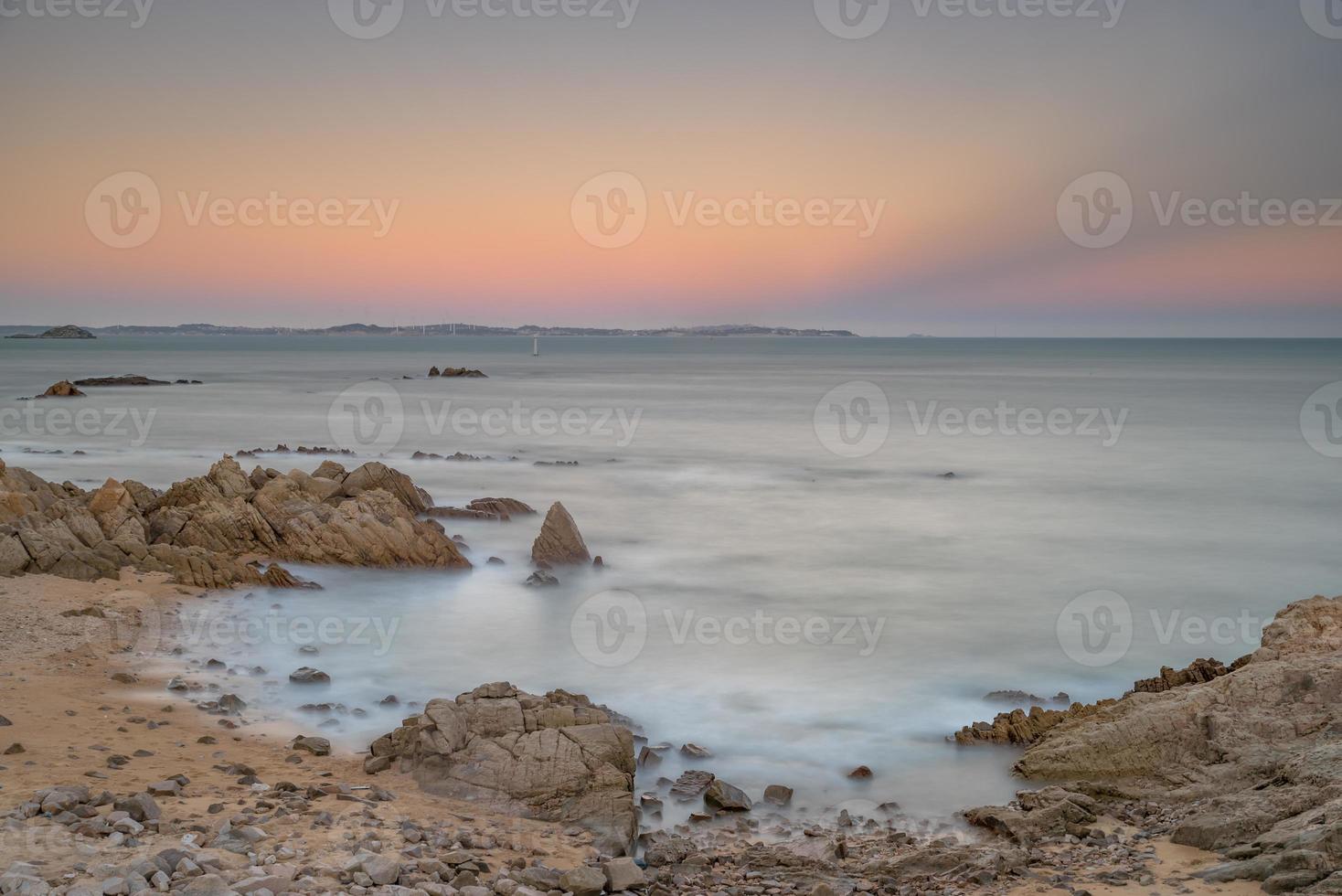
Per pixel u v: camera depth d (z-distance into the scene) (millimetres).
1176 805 12664
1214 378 132000
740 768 15016
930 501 39062
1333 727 13102
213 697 16531
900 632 22062
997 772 14805
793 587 25922
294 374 142875
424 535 27000
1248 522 35062
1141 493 40844
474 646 20391
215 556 24484
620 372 157625
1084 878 10477
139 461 47719
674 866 11352
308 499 29219
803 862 11398
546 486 41906
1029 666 19859
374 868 9555
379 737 14586
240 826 10633
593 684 18453
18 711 14555
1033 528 33875
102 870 8766
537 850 11117
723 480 43969
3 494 25141
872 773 14828
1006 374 148375
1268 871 9867
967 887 10477
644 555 29438
